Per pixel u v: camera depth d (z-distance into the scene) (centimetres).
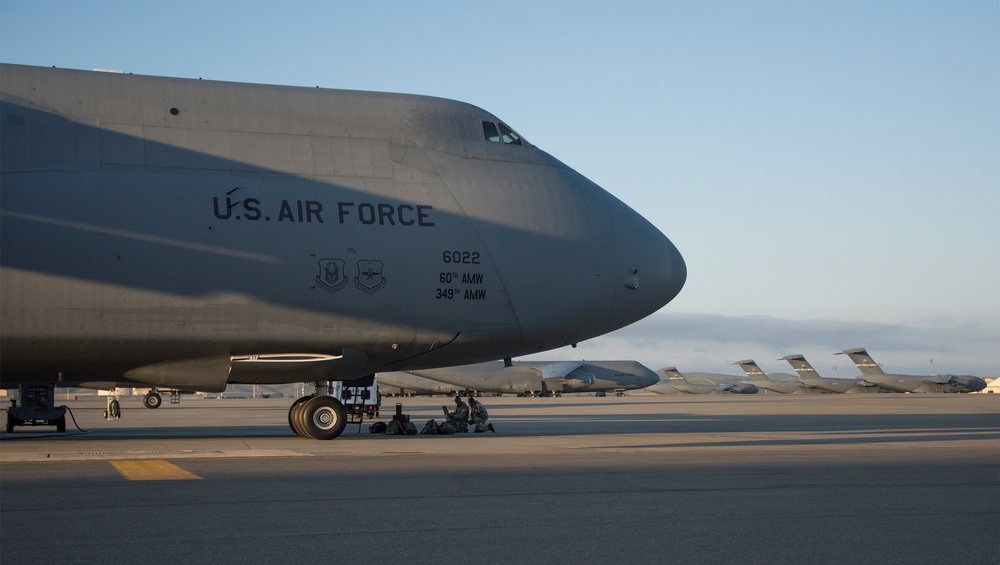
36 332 1573
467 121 1958
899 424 2803
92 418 3525
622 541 716
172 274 1634
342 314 1745
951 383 9825
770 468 1271
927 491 1027
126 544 684
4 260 1541
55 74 1686
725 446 1728
